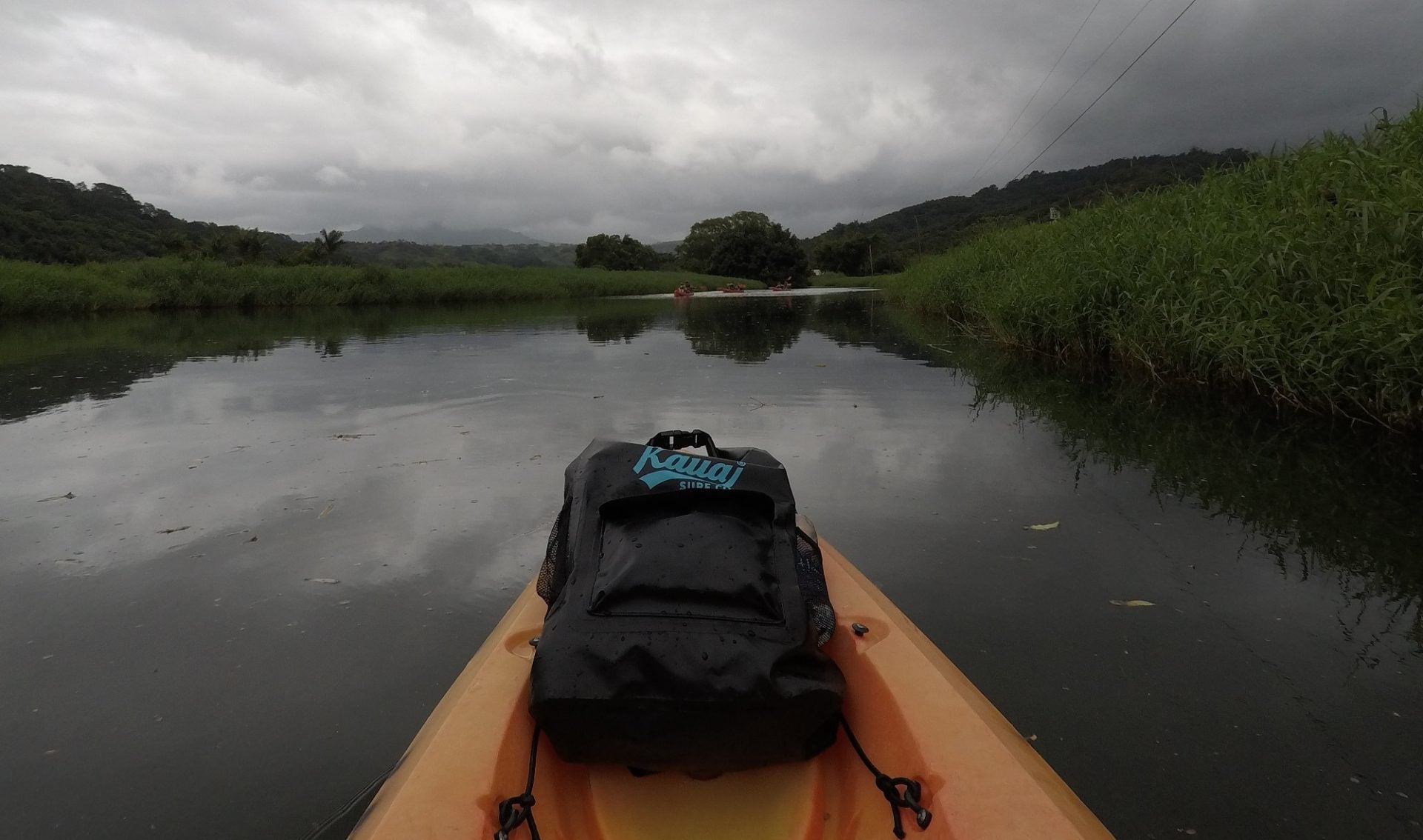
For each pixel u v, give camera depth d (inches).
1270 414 232.7
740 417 257.9
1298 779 84.4
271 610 127.6
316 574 140.3
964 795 60.8
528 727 72.6
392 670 109.7
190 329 636.7
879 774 66.2
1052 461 200.2
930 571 136.9
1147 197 408.8
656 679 65.0
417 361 408.2
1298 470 182.7
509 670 79.2
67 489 188.2
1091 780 84.8
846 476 190.5
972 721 69.6
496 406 279.7
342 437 235.9
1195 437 214.5
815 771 72.0
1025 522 158.9
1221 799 81.7
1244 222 282.4
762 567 71.9
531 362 401.1
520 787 65.4
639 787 70.1
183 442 231.5
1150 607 123.3
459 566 143.1
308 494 182.7
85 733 96.7
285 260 1674.5
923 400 283.4
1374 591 126.6
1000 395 289.7
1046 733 93.1
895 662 80.0
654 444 97.3
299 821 81.8
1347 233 220.8
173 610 127.6
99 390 318.7
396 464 206.4
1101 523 157.5
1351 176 239.1
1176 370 281.9
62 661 112.7
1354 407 219.8
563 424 249.4
